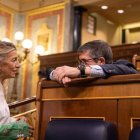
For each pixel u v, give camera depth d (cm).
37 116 207
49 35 833
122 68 183
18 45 820
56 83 200
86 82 186
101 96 180
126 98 170
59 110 198
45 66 723
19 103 246
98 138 160
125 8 859
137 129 154
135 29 1013
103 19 948
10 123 181
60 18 819
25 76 842
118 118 171
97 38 905
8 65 206
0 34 832
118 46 592
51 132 178
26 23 884
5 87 213
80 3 809
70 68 188
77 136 167
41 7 862
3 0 848
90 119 175
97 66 183
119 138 169
